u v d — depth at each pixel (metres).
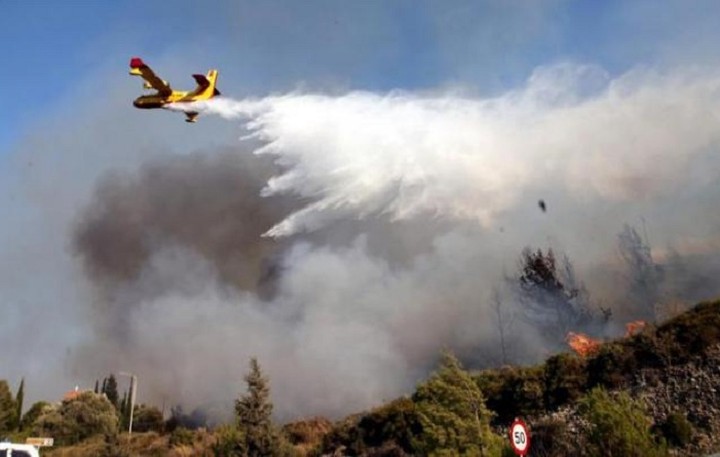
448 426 26.83
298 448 41.22
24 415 78.88
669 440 24.94
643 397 28.50
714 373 27.52
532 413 31.64
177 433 55.47
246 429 32.31
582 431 27.45
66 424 66.69
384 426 37.41
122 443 53.97
